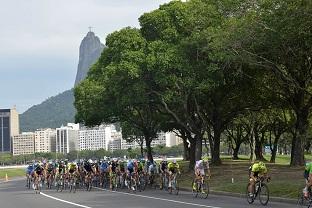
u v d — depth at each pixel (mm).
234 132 75000
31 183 42281
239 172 35250
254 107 43375
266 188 18562
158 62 34250
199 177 23547
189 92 36500
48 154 164500
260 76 36000
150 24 37062
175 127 56094
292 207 17453
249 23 25172
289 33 23688
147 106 46094
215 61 33750
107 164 36375
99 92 47094
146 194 26625
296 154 37875
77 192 30469
